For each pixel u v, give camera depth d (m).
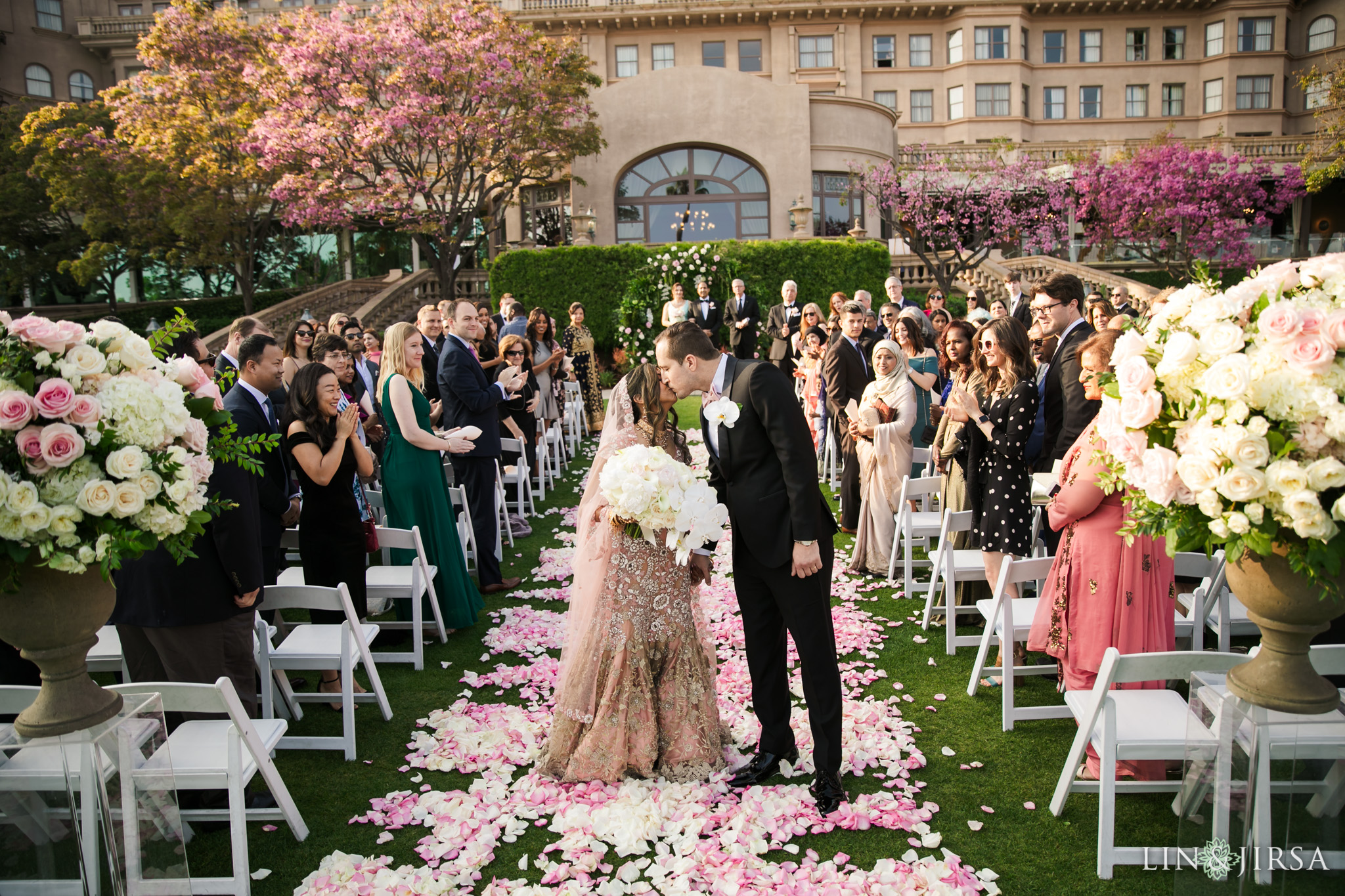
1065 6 31.69
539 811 3.08
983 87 31.53
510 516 7.36
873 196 24.34
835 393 6.78
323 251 27.95
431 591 4.64
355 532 4.14
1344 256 2.07
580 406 11.31
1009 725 3.61
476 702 4.05
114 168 21.11
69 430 2.11
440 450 4.89
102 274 26.34
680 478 3.01
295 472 4.13
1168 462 2.09
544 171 21.92
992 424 4.16
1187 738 2.47
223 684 2.54
